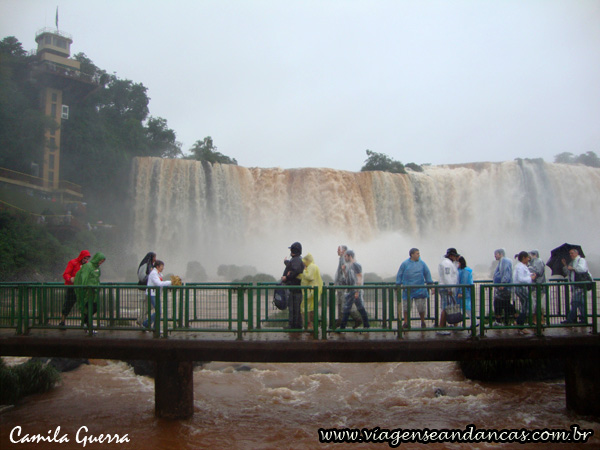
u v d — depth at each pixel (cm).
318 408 1077
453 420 997
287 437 904
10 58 4981
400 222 5116
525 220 5434
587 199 5519
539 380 1274
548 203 5462
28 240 3531
